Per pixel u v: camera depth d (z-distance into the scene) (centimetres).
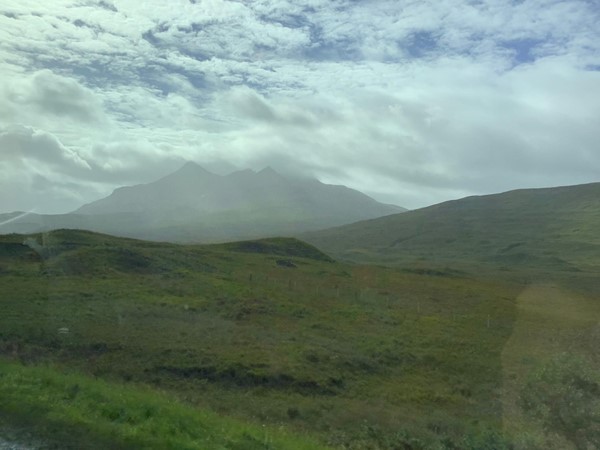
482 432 1358
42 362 1966
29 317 2512
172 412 1288
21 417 1089
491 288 5472
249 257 6394
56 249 4553
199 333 2784
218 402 1961
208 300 3681
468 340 3042
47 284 3394
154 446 996
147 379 2102
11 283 3316
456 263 11531
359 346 2923
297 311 3712
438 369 2617
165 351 2381
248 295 3988
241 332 2967
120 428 1064
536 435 1093
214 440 1116
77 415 1109
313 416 1939
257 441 1192
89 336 2380
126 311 2969
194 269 4875
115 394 1368
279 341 2875
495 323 3378
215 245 7869
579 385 1088
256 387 2241
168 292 3772
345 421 1869
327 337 3123
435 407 2084
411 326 3459
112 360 2211
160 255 5041
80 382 1447
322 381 2369
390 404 2138
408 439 1560
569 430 1068
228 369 2300
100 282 3747
